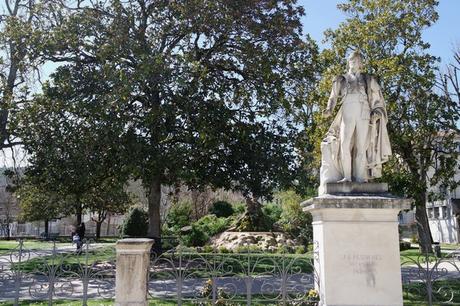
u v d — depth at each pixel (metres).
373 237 8.14
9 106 19.62
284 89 20.45
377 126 8.95
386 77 22.33
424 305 10.28
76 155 18.30
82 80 18.86
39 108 19.19
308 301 8.79
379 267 8.06
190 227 32.50
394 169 23.97
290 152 21.36
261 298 11.01
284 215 33.28
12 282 13.57
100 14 20.22
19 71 20.77
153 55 18.25
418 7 23.08
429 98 23.23
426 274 10.20
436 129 23.52
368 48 23.08
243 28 20.39
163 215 42.97
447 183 25.02
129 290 8.15
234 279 14.29
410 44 23.19
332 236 8.12
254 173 20.41
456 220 48.88
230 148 20.52
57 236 57.84
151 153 18.02
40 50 18.84
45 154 18.56
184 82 17.73
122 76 17.23
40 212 50.84
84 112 18.28
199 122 18.48
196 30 19.95
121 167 18.70
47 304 10.70
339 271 8.02
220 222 32.91
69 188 20.11
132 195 51.47
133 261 8.23
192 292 12.15
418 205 24.72
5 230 61.34
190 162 19.25
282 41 20.91
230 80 21.20
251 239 28.34
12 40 19.62
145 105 19.80
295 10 21.17
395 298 7.96
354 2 24.72
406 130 23.20
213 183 20.59
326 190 8.47
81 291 12.72
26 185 23.48
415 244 39.78
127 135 18.20
